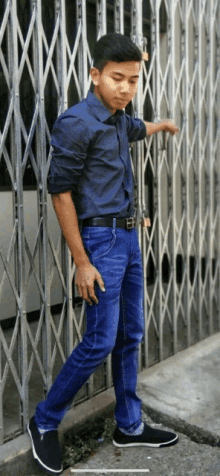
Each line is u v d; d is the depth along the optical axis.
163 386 2.89
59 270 2.46
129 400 2.39
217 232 3.82
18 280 2.28
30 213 3.63
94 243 2.02
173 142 3.17
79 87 2.51
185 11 3.21
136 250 2.21
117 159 2.01
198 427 2.49
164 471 2.25
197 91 3.41
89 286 1.97
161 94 3.06
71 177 1.89
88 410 2.56
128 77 1.88
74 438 2.44
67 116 1.88
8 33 2.11
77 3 2.44
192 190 4.57
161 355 3.24
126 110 3.09
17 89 2.15
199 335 3.63
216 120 3.72
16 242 2.27
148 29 4.20
